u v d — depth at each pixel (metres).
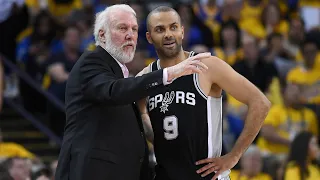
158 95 13.89
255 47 28.33
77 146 12.85
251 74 27.98
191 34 29.86
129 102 12.31
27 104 27.81
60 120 26.28
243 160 22.50
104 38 13.19
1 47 29.73
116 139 12.90
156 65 14.30
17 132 27.59
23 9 30.16
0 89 24.44
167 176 13.89
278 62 30.09
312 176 22.28
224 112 25.83
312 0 35.91
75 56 27.28
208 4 33.19
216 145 13.87
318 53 30.88
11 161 20.09
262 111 13.58
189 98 13.74
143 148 13.41
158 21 13.86
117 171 12.88
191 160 13.77
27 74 28.33
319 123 26.70
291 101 26.42
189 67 12.04
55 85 26.61
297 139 22.45
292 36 31.56
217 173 13.75
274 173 23.30
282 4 34.25
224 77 13.70
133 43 13.18
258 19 32.91
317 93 28.73
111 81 12.41
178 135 13.73
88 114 12.89
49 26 29.92
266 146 25.41
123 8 13.21
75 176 12.73
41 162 24.30
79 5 32.47
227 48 29.97
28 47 30.30
